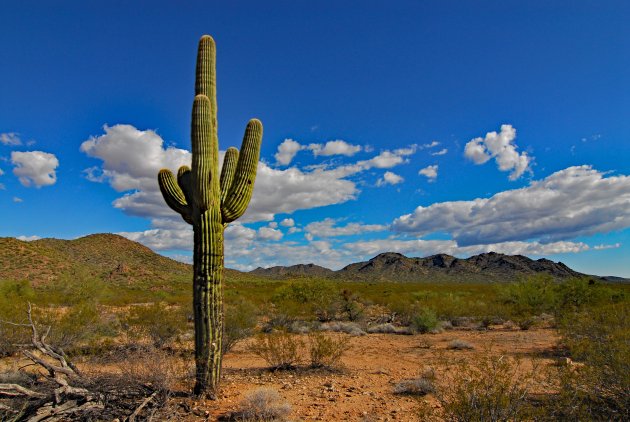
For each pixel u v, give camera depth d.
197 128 6.75
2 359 9.21
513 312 18.47
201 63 7.45
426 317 17.00
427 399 6.89
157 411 5.74
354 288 61.41
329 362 10.00
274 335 9.92
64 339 10.13
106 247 92.31
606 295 20.12
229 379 8.45
